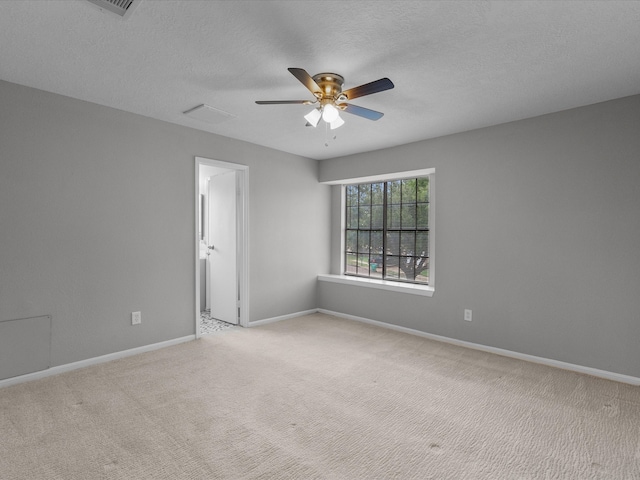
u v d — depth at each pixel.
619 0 1.69
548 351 3.25
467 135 3.76
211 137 3.96
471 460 1.90
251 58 2.28
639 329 2.81
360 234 5.23
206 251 5.30
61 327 2.96
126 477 1.73
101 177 3.16
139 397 2.55
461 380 2.91
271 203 4.64
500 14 1.81
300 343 3.82
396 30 1.96
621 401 2.55
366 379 2.91
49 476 1.73
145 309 3.47
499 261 3.54
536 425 2.24
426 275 4.49
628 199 2.85
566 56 2.23
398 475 1.77
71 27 1.95
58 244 2.94
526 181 3.37
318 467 1.83
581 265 3.07
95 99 3.02
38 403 2.45
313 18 1.85
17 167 2.73
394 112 3.22
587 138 3.03
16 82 2.69
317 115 2.50
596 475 1.79
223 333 4.15
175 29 1.96
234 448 1.97
